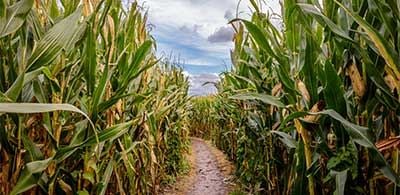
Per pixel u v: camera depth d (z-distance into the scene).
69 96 1.32
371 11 1.16
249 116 3.04
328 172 1.43
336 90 1.24
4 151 1.06
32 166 1.00
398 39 1.08
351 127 1.11
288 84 1.54
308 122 1.36
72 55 1.37
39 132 1.29
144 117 2.08
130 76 1.58
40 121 1.26
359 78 1.23
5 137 1.04
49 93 1.29
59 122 1.26
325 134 1.36
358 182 1.29
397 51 1.12
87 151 1.39
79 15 1.07
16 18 0.94
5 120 1.12
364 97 1.23
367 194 1.29
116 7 1.78
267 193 2.82
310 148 1.45
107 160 1.72
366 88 1.22
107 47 1.69
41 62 1.01
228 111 5.17
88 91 1.34
